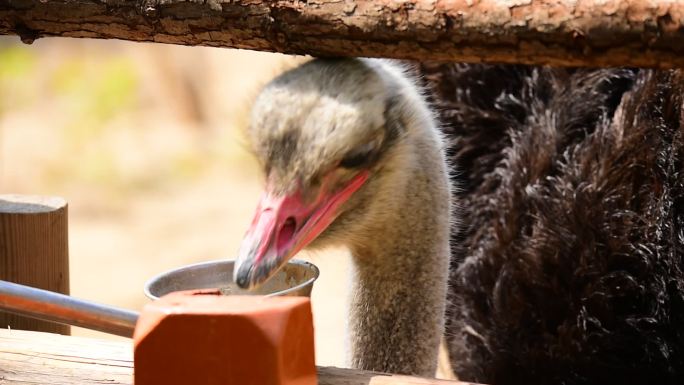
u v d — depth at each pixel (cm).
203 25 730
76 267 2652
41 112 3647
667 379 975
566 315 1005
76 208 3031
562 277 1008
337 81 753
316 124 736
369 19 683
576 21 633
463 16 660
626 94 1012
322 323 2245
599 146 1011
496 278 1059
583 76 1074
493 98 1161
